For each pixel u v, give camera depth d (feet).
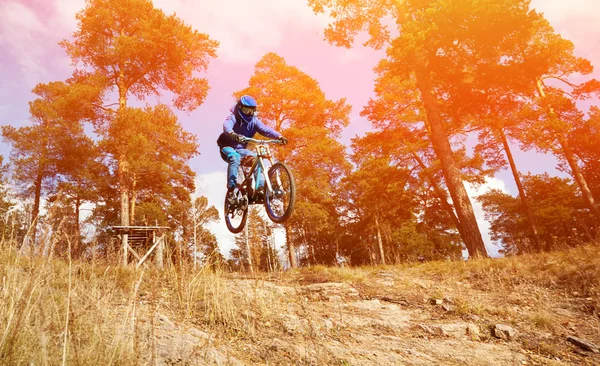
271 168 14.80
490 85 53.47
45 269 11.73
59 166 76.23
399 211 73.77
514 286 25.71
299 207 69.51
